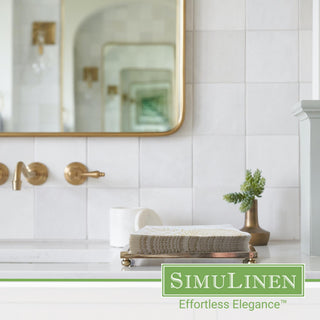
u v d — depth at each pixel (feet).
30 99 4.66
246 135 4.65
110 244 4.33
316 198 3.72
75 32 4.67
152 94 4.65
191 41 4.67
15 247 4.28
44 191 4.67
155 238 3.25
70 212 4.66
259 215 4.66
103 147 4.66
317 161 3.72
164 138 4.66
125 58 4.66
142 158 4.66
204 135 4.66
